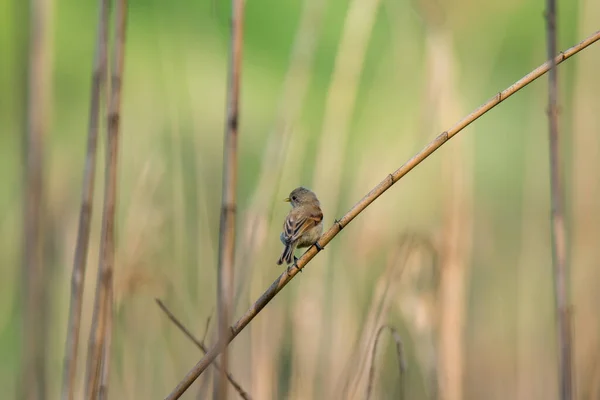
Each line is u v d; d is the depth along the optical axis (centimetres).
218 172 1432
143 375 1206
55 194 1245
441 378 1123
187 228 1295
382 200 1303
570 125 1365
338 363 1208
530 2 2411
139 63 2075
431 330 1118
